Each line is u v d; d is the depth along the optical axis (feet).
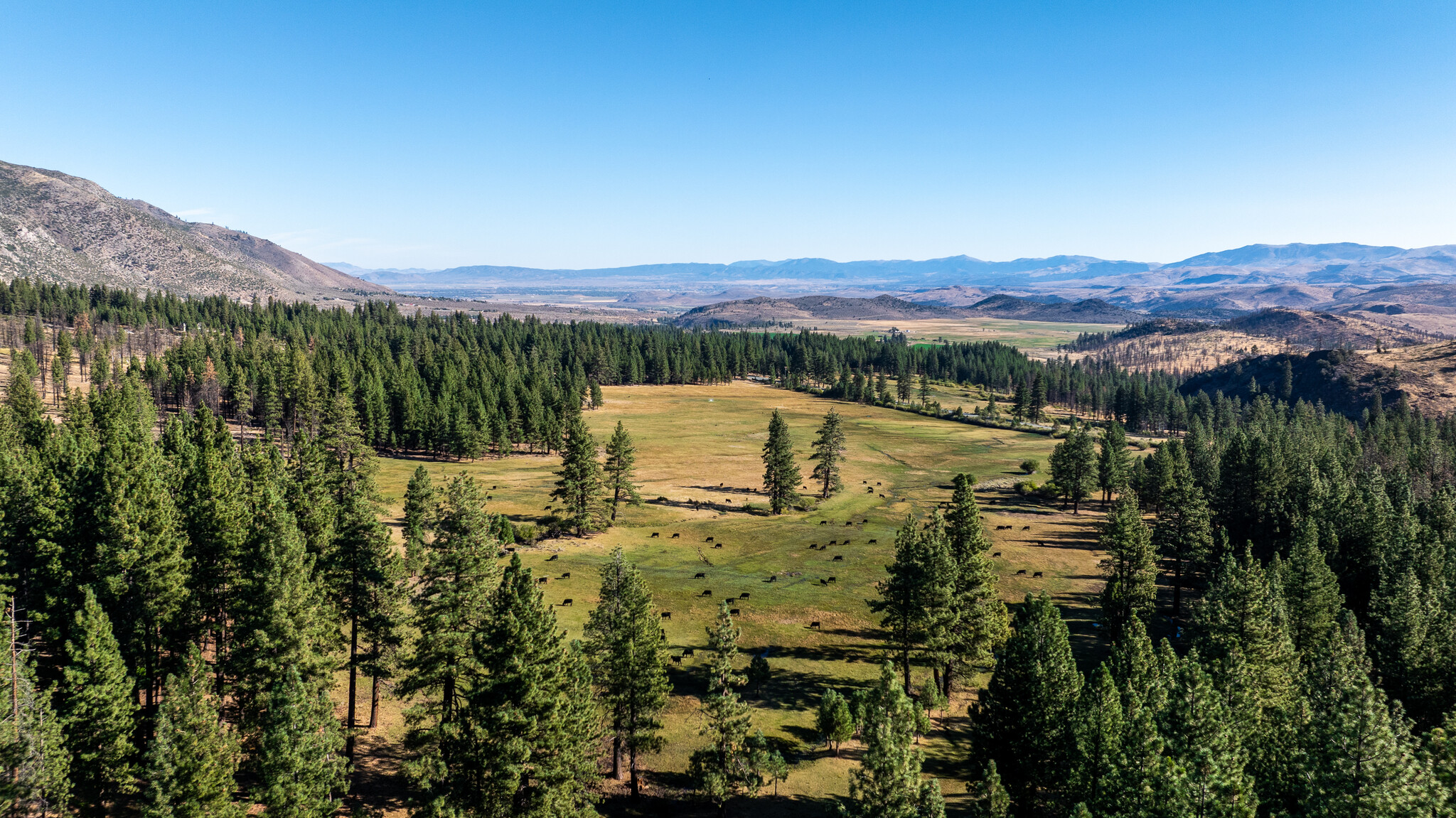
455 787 117.80
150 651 137.90
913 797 105.91
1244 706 126.00
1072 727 124.06
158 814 99.55
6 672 114.42
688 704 175.22
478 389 577.84
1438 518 260.62
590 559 277.44
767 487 386.11
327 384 505.25
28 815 106.01
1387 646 169.48
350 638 145.89
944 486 437.58
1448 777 104.88
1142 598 212.23
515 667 112.78
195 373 522.47
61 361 540.52
